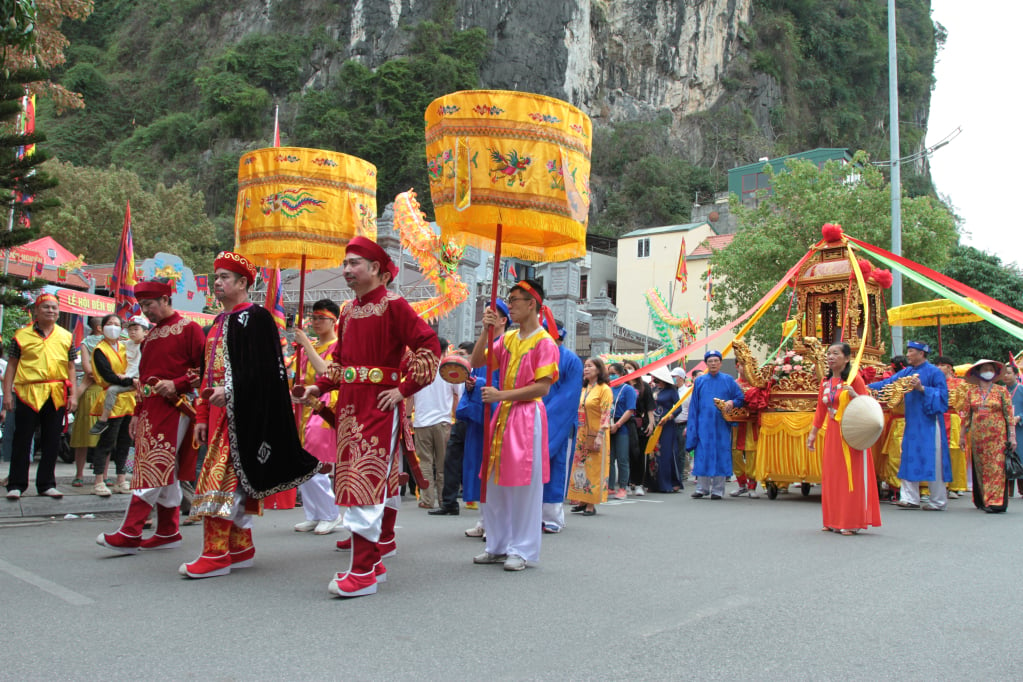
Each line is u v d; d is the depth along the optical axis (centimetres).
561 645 393
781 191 2747
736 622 439
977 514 1005
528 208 567
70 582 506
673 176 6850
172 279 2266
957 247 3422
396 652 378
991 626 440
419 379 502
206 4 7706
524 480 569
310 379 783
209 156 6506
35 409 797
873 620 448
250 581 519
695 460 1173
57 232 3500
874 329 1275
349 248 518
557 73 7281
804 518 902
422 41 6838
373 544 492
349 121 6297
